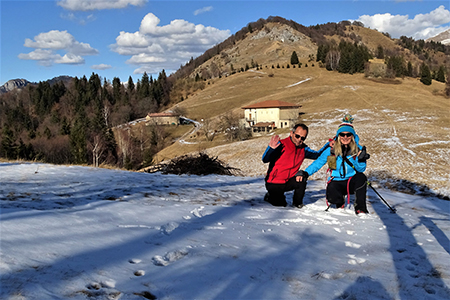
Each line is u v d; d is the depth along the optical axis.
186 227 4.21
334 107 85.56
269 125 82.06
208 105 126.75
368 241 4.32
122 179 8.15
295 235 4.33
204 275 2.79
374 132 47.50
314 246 3.95
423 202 8.30
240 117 92.56
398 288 2.90
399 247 4.12
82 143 58.38
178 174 12.08
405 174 26.58
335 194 6.09
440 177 25.33
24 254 2.73
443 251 3.98
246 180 10.32
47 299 2.13
